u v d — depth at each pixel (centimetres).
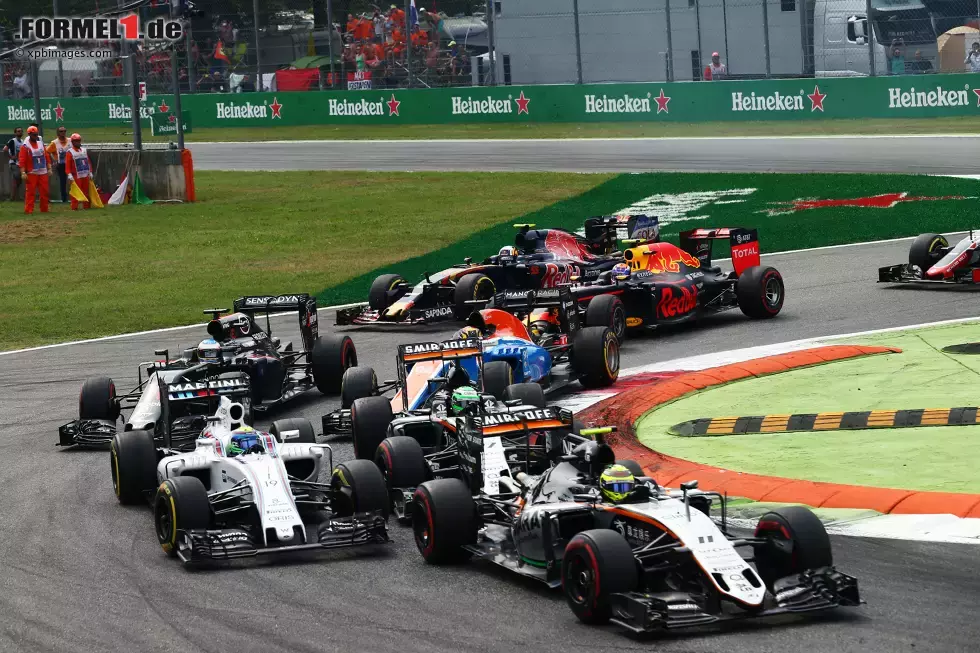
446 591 3678
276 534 3975
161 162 16425
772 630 3152
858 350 6706
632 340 7781
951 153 15162
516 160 17888
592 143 18750
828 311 8175
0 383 7769
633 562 3238
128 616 3622
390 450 4519
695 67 19325
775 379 6288
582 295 7362
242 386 5028
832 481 4472
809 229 11731
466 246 12250
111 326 9594
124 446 4856
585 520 3634
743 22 18750
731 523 4053
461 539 3891
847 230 11512
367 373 5888
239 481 4291
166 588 3859
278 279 11250
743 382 6300
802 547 3297
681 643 3102
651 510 3394
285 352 6938
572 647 3133
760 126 18500
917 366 6231
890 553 3694
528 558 3669
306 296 6962
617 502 3484
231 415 4725
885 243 10812
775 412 5606
